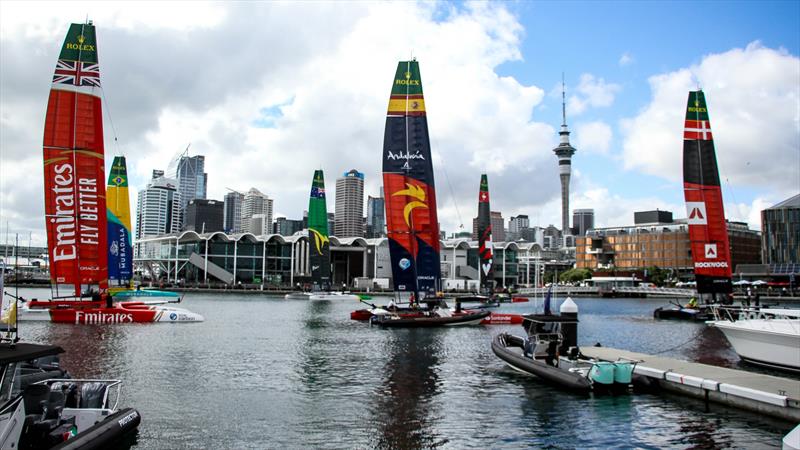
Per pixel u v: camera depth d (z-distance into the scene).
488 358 30.55
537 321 25.20
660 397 21.08
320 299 100.44
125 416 15.65
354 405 19.94
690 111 55.66
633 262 172.38
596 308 87.81
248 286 132.88
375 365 28.09
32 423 12.87
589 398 21.00
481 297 78.38
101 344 33.06
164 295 71.12
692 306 67.12
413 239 51.81
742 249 173.25
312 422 17.80
